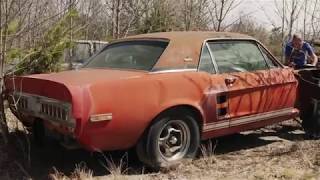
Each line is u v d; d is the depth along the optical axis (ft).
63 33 23.20
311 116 23.58
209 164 19.17
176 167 18.43
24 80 18.58
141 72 18.26
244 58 21.18
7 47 19.48
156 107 17.57
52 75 18.40
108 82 16.70
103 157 19.63
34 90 18.04
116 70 19.04
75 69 20.80
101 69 19.66
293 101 22.82
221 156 20.48
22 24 19.88
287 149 21.49
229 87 19.86
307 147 21.72
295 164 19.07
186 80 18.54
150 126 17.70
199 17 39.14
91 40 33.60
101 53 21.29
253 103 20.88
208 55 19.89
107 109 16.51
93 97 16.26
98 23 35.32
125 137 17.12
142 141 17.72
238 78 20.27
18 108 19.31
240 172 18.17
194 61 19.38
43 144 19.93
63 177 17.31
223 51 20.52
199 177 17.62
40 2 20.90
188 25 39.04
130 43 20.61
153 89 17.58
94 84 16.40
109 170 17.98
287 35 40.42
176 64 18.93
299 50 29.45
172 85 18.10
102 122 16.44
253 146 22.25
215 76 19.62
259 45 22.03
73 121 16.06
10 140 19.90
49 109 17.22
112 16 36.76
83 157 19.75
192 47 19.57
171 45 19.21
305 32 38.86
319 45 31.91
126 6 39.22
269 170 18.31
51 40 22.54
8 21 18.79
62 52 23.62
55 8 22.77
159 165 18.06
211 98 19.21
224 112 19.76
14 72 20.61
